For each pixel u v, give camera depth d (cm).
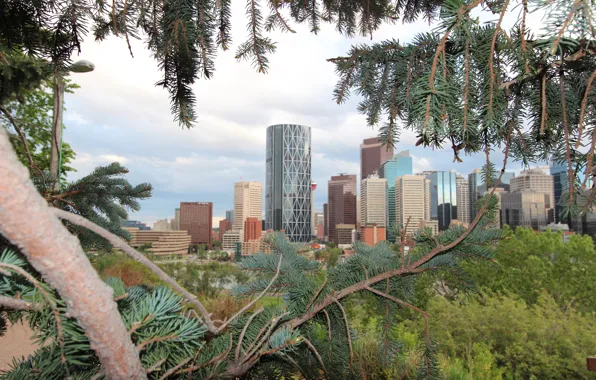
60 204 135
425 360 109
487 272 998
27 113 441
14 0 101
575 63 80
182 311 70
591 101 82
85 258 43
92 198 138
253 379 109
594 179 72
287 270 120
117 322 47
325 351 112
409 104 93
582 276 1072
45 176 134
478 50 81
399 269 110
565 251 1102
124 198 144
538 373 770
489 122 82
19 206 36
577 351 766
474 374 621
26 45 113
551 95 89
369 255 123
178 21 99
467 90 79
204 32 106
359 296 120
